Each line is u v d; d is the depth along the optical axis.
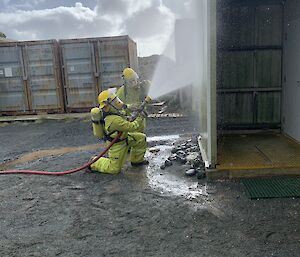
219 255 2.63
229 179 4.20
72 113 10.85
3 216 3.54
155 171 4.77
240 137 5.98
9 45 10.57
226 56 6.04
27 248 2.88
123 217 3.38
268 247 2.71
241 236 2.89
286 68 5.79
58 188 4.30
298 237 2.84
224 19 5.93
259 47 6.00
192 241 2.86
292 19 5.43
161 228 3.11
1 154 6.52
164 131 7.75
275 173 4.16
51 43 10.47
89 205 3.72
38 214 3.56
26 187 4.39
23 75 10.72
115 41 10.24
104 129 4.70
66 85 10.70
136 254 2.70
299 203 3.48
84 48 10.40
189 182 4.22
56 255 2.75
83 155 5.94
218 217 3.26
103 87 10.55
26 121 10.49
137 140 4.88
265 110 6.20
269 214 3.27
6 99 10.94
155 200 3.75
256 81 6.11
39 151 6.58
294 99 5.45
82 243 2.92
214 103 4.07
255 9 5.89
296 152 4.77
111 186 4.28
